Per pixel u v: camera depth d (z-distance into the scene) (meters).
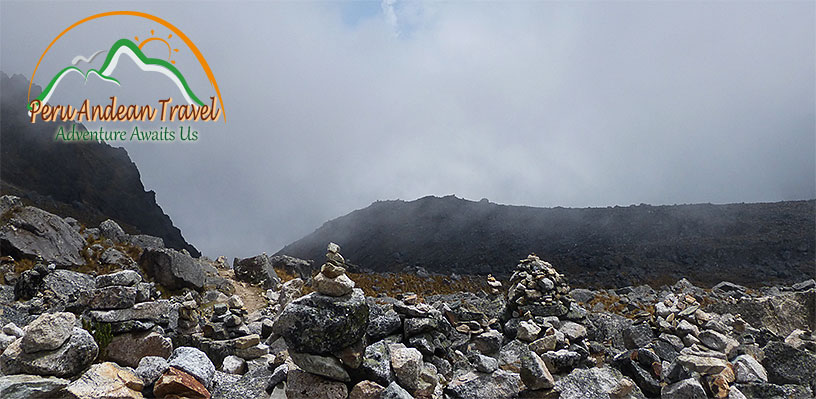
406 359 10.27
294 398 9.17
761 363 13.21
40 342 8.48
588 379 11.05
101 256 31.42
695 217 158.00
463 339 16.34
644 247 131.12
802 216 139.62
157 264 29.95
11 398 7.56
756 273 98.00
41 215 31.42
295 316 9.14
